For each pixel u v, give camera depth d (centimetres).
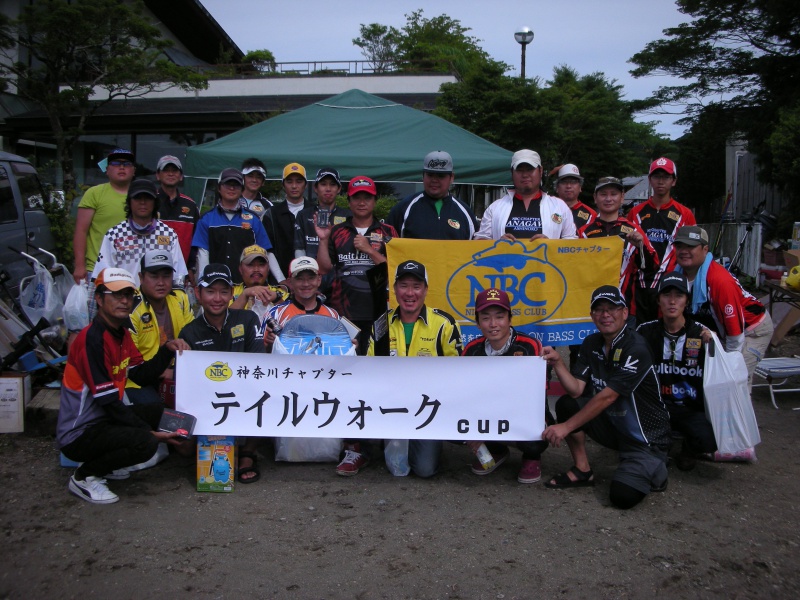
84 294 520
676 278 420
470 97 1922
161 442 428
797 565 323
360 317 504
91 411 380
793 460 460
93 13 1577
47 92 1630
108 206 550
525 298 505
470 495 399
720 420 411
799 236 1140
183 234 557
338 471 423
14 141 2044
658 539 346
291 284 443
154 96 2236
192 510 374
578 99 2414
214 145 903
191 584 301
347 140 915
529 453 413
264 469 436
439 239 525
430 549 334
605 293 389
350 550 332
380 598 292
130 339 394
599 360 413
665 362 432
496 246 499
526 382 403
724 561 325
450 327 431
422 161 870
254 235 570
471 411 405
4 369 497
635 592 298
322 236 512
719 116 1955
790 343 798
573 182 604
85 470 382
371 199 504
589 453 476
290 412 405
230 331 433
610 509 382
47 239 903
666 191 556
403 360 405
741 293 484
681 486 416
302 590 297
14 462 436
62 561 318
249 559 322
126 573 309
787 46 1770
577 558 326
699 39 1869
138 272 500
